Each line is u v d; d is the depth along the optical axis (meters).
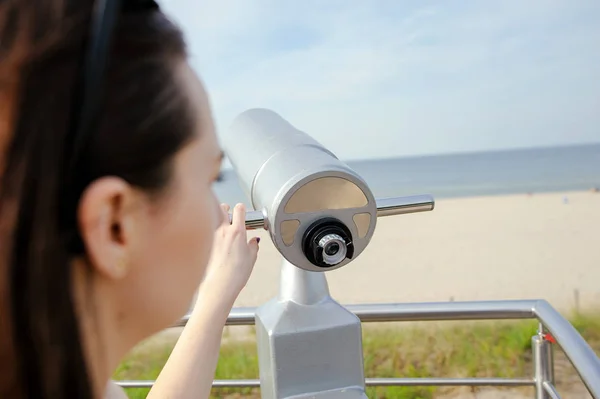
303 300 0.85
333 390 0.85
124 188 0.35
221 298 0.75
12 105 0.33
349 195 0.72
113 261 0.36
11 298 0.34
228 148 0.96
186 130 0.38
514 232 14.98
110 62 0.35
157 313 0.41
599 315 6.96
